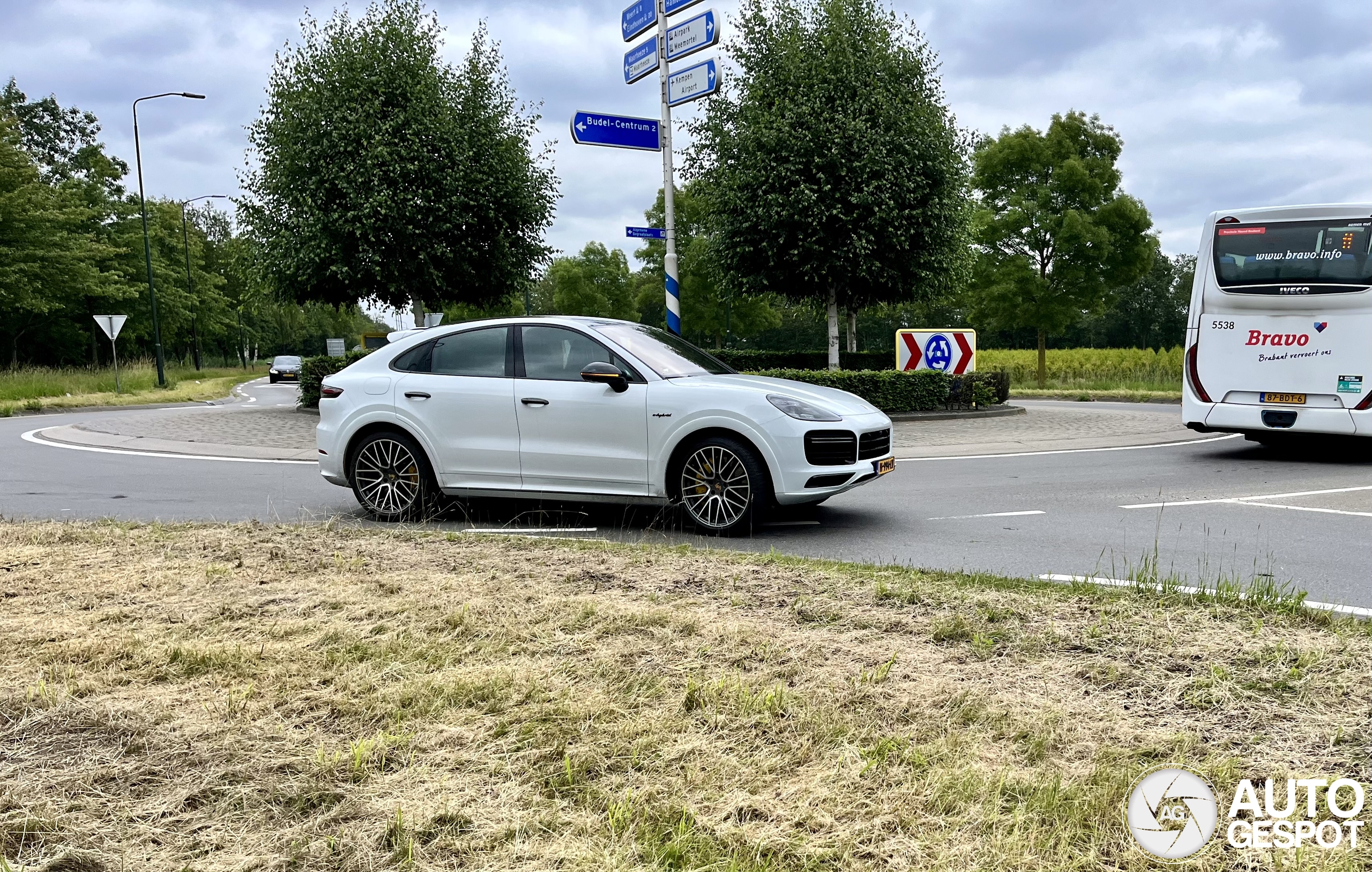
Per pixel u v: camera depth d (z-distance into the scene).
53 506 8.08
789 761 2.62
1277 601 4.23
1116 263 31.56
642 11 14.54
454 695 3.12
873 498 8.36
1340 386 10.41
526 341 7.20
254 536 5.89
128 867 2.15
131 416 18.44
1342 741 2.77
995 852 2.19
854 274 20.00
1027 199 31.84
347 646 3.65
